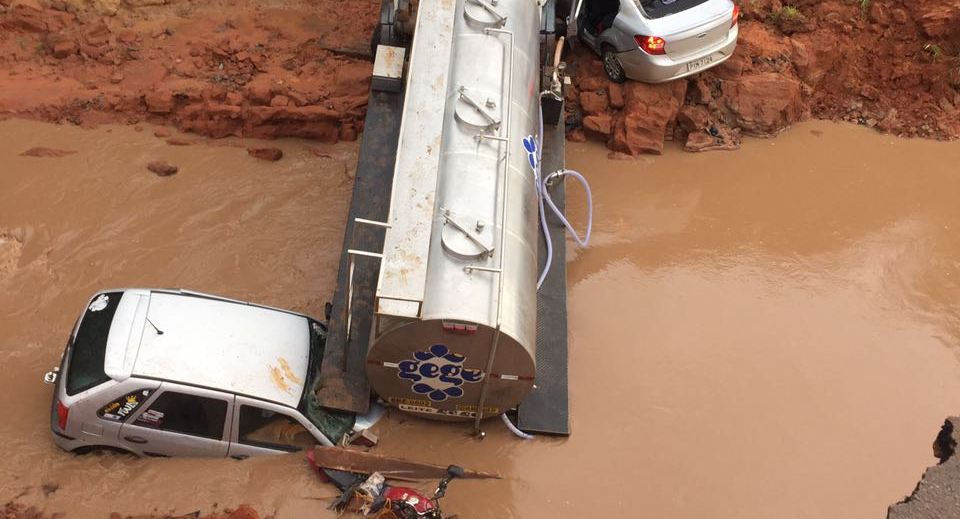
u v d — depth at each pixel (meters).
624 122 12.97
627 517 8.85
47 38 13.33
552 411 9.34
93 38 13.41
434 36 9.70
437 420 9.24
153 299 8.80
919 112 14.00
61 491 8.22
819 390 10.34
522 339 8.21
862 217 12.49
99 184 11.70
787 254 11.89
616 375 10.20
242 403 8.29
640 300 11.09
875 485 9.47
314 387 8.89
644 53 12.49
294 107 12.57
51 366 9.56
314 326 9.42
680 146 13.30
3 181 11.56
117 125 12.57
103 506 8.10
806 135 13.71
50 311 10.16
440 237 8.28
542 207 10.34
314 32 13.90
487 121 9.15
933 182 13.12
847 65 14.20
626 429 9.65
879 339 10.96
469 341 8.09
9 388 9.27
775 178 12.96
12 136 12.19
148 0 13.89
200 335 8.60
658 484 9.18
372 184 10.25
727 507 9.09
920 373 10.64
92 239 11.03
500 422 9.34
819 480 9.45
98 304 8.77
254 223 11.48
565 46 13.39
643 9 12.52
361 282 9.48
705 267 11.60
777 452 9.66
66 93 12.69
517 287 8.50
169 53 13.37
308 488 8.38
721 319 10.98
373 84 11.00
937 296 11.53
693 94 13.34
